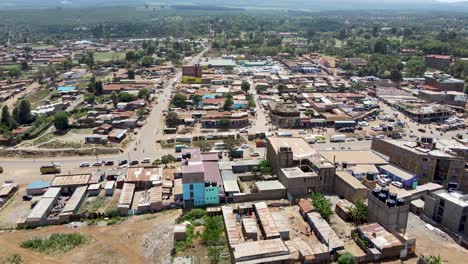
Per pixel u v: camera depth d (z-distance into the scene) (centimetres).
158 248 12369
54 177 17138
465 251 11975
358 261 11394
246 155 19988
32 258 11862
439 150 16988
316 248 11625
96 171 17875
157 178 16700
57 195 15400
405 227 12681
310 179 15538
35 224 13738
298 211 14488
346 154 18912
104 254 12025
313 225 13138
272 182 16200
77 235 13012
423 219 13838
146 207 14638
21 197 15812
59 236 12975
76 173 17975
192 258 11756
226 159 19350
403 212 12494
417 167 16450
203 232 12794
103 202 15262
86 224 13812
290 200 15238
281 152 16388
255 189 15862
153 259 11844
